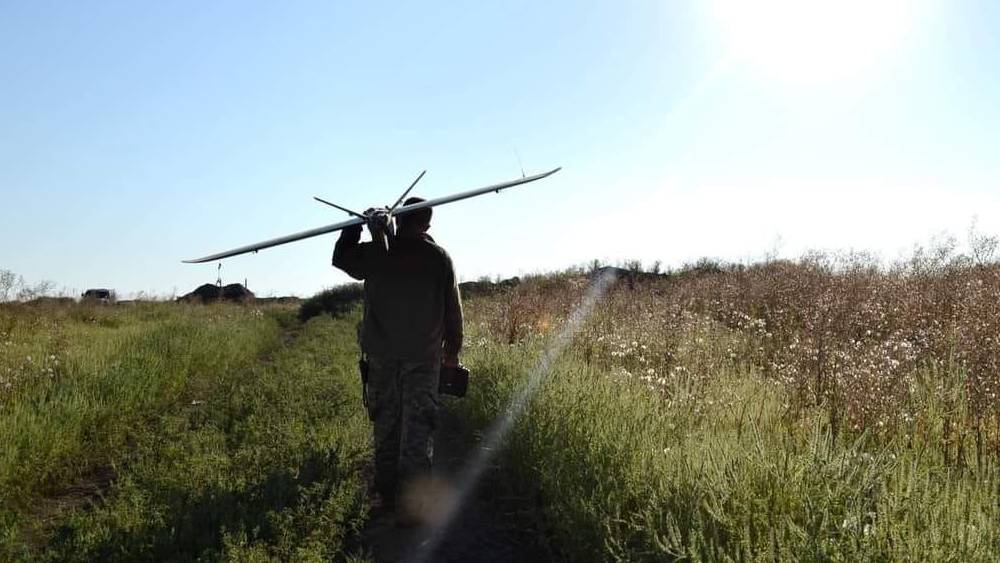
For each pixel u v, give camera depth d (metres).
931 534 3.13
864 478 3.72
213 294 37.81
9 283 24.91
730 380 7.42
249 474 5.42
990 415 5.72
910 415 5.83
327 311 26.17
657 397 6.47
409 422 4.97
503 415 6.52
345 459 5.77
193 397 9.91
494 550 4.52
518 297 14.75
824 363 7.44
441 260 5.14
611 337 10.10
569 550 4.23
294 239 4.60
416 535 4.73
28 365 9.73
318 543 4.16
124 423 7.80
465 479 5.84
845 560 3.11
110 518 4.70
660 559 3.57
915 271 13.91
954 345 7.75
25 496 5.65
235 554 3.90
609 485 4.44
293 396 7.92
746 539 3.28
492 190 5.20
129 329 16.66
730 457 4.30
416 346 5.01
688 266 22.00
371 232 4.75
